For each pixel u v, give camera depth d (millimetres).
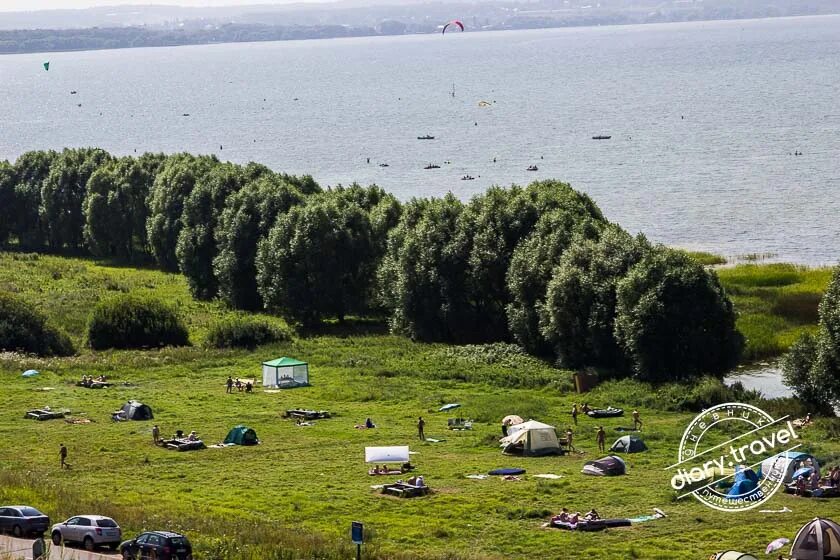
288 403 172750
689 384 173250
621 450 141625
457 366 197375
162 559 93000
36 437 149875
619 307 186000
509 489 123312
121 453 141625
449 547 103250
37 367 198125
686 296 180875
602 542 104062
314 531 106188
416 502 118250
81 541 99562
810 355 166000
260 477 129625
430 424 159125
